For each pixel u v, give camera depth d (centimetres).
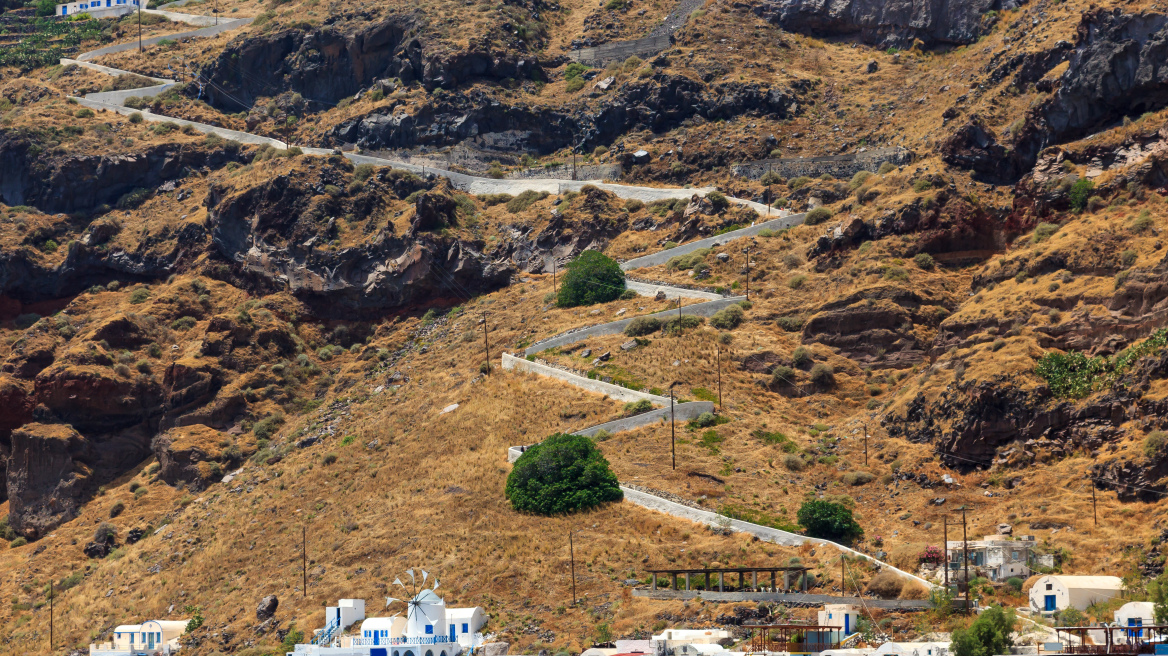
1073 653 17800
